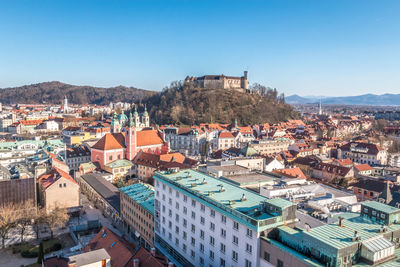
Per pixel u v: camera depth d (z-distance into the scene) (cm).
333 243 4753
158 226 9238
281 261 5234
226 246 6431
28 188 12000
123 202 11681
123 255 7381
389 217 5597
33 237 10781
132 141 19062
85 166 17775
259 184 9150
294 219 5941
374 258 4738
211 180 8300
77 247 9575
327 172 16412
